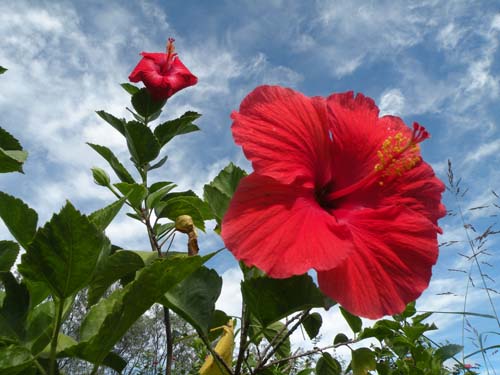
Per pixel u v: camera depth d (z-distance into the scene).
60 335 0.20
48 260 0.16
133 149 0.40
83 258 0.16
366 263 0.21
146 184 0.42
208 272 0.24
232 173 0.29
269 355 0.26
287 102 0.24
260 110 0.23
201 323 0.23
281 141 0.22
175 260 0.18
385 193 0.25
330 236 0.20
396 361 0.44
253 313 0.24
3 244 0.24
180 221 0.26
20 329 0.19
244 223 0.20
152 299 0.18
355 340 0.33
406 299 0.21
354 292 0.20
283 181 0.21
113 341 0.18
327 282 0.20
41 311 0.20
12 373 0.16
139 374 1.03
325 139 0.25
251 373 0.26
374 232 0.23
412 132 0.26
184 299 0.23
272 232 0.20
